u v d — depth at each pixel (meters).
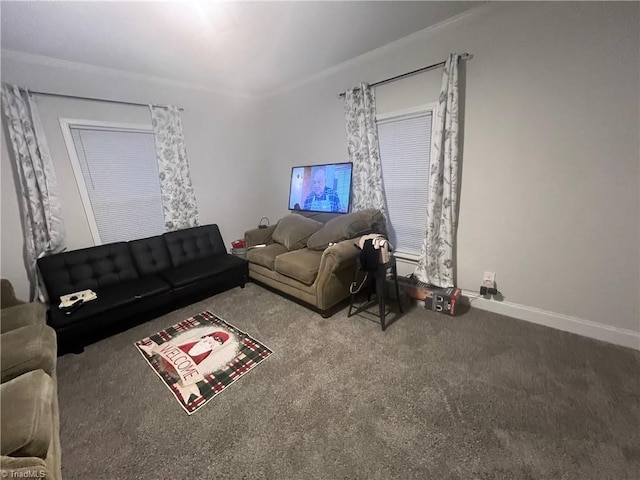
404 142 2.71
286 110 3.69
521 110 2.01
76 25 1.91
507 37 1.97
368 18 2.07
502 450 1.24
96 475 1.23
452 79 2.16
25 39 2.07
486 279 2.39
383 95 2.70
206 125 3.56
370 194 2.94
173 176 3.27
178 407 1.57
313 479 1.17
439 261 2.57
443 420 1.40
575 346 1.90
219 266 2.99
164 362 1.95
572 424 1.34
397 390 1.61
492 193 2.24
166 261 3.04
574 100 1.81
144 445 1.35
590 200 1.87
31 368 1.41
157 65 2.71
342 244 2.34
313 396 1.59
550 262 2.08
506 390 1.56
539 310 2.19
